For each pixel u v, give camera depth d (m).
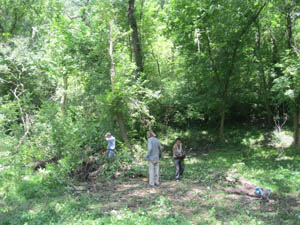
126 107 13.15
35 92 17.89
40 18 24.08
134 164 10.39
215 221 5.32
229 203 6.41
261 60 14.91
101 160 9.87
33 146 9.69
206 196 6.85
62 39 14.03
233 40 14.41
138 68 15.70
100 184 8.46
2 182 8.41
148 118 15.65
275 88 11.81
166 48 19.30
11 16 22.95
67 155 8.99
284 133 15.53
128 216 5.43
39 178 8.59
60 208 6.16
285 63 12.34
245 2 13.59
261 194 6.61
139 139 15.36
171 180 8.98
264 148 13.98
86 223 5.11
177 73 17.80
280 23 14.91
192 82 16.70
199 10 13.64
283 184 7.77
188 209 6.05
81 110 13.89
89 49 14.12
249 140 15.73
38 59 15.12
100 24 14.17
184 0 14.22
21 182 8.18
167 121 17.81
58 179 8.12
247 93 16.61
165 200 6.37
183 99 15.97
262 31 15.49
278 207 6.07
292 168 9.51
